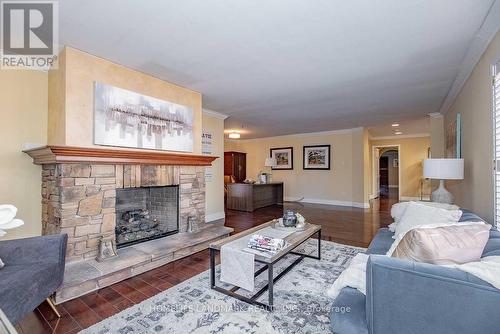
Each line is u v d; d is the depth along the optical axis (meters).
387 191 11.27
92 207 2.49
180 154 3.28
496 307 0.86
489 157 2.23
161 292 2.14
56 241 1.80
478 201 2.58
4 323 0.87
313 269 2.61
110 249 2.51
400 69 2.92
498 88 1.99
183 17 1.90
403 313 1.01
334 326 1.21
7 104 2.44
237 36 2.19
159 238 3.20
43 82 2.67
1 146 2.41
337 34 2.15
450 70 2.93
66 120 2.36
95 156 2.44
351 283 1.36
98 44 2.33
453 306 0.92
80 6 1.77
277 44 2.34
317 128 7.09
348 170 7.21
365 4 1.75
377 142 8.88
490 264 0.98
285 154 8.52
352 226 4.60
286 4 1.75
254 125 6.62
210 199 5.14
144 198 3.33
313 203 7.68
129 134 2.83
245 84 3.43
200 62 2.72
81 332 1.63
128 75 2.86
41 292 1.61
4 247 1.70
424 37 2.20
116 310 1.88
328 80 3.27
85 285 2.11
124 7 1.78
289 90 3.69
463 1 1.71
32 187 2.60
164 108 3.24
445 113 4.72
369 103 4.40
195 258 2.98
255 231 2.61
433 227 1.29
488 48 2.19
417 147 8.27
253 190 6.39
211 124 5.14
